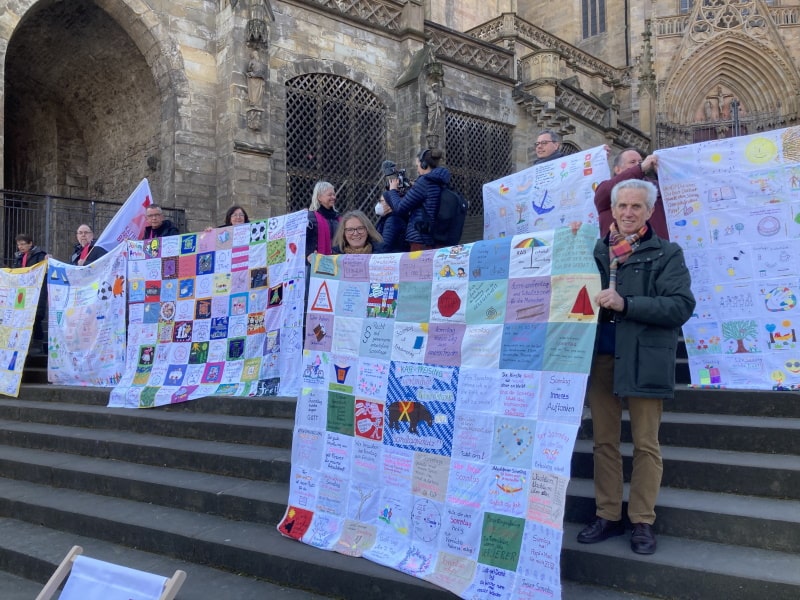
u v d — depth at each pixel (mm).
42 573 4949
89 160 18938
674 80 33531
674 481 4551
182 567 4766
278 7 16484
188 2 15531
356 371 4910
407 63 18906
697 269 5738
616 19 34781
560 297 4023
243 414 7012
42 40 16109
